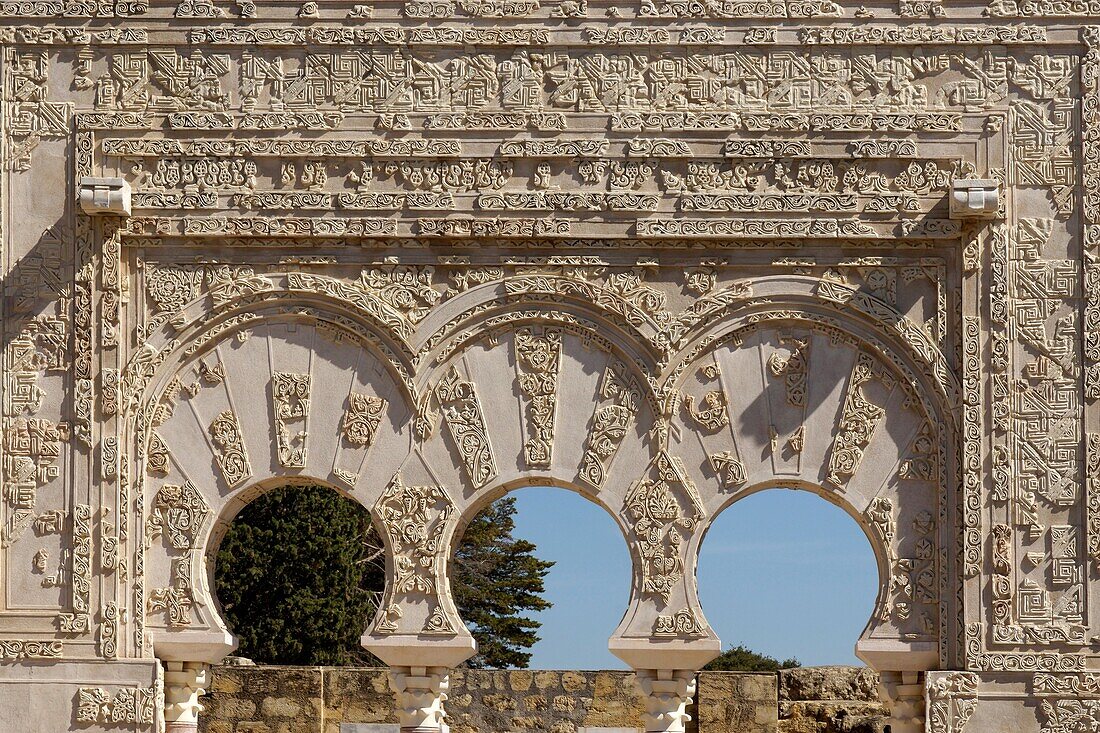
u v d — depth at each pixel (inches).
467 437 742.5
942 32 752.3
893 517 735.1
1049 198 745.0
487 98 754.2
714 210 742.5
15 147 754.8
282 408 745.0
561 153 746.8
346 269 749.3
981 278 738.8
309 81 756.0
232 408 746.2
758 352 743.1
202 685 749.9
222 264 749.3
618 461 740.0
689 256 745.0
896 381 740.7
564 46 755.4
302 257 748.6
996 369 733.9
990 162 746.2
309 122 751.1
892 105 750.5
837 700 907.4
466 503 738.8
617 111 750.5
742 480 736.3
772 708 912.9
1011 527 727.1
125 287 748.0
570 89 752.3
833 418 739.4
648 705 737.6
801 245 743.7
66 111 756.6
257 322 749.9
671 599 730.8
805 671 913.5
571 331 746.2
